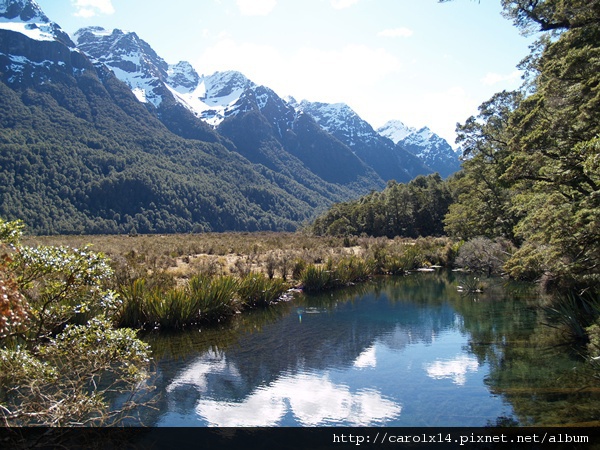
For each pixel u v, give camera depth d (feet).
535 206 47.11
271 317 48.52
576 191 39.14
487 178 98.02
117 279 46.83
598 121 32.32
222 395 26.07
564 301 41.60
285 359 33.27
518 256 44.06
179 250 97.04
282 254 87.45
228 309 48.52
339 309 53.01
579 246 34.22
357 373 29.89
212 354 34.60
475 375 28.78
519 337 37.60
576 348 33.09
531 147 37.86
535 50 59.26
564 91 36.50
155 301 42.11
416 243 119.14
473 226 101.40
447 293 63.82
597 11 31.50
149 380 28.50
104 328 21.40
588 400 23.52
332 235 200.03
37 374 19.07
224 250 100.37
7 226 16.81
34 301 20.83
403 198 209.15
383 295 63.31
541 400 23.95
